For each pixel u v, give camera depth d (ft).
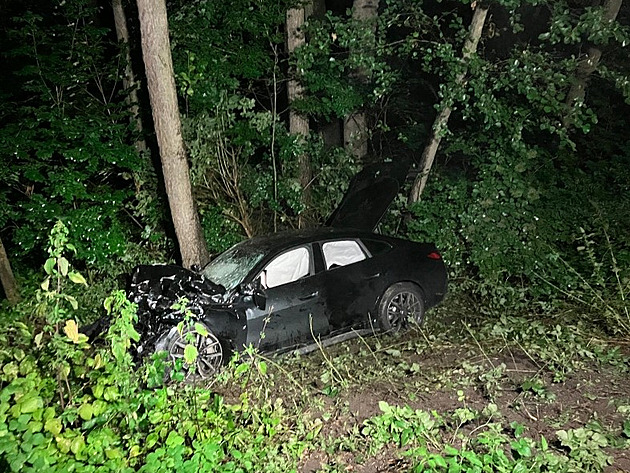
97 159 28.43
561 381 18.19
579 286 25.90
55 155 31.09
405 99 45.29
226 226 33.47
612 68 39.40
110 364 14.57
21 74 29.63
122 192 29.78
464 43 30.78
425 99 48.29
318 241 23.36
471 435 15.23
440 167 37.47
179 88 31.76
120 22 35.12
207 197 33.35
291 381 19.53
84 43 31.86
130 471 12.96
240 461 14.06
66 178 27.81
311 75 34.35
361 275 23.45
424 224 31.04
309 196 36.60
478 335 23.32
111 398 13.97
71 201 27.58
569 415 15.93
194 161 31.96
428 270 24.95
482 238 29.04
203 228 32.45
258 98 37.42
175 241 32.50
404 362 20.39
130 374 14.92
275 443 15.34
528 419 15.96
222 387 19.12
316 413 17.34
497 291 27.25
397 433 15.07
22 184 31.24
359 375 19.71
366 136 41.29
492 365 19.42
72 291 30.09
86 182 31.17
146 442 13.75
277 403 16.62
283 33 35.14
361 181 32.65
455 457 12.82
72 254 29.89
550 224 28.45
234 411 16.10
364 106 41.19
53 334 15.20
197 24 32.32
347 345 23.45
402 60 42.65
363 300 23.41
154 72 25.61
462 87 29.63
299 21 34.47
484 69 29.12
